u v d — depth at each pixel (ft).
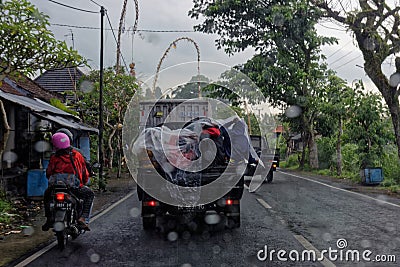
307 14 84.69
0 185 43.52
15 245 26.66
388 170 69.62
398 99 62.49
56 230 23.71
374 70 62.75
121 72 84.99
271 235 28.12
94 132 70.49
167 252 24.09
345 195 50.26
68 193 24.82
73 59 38.19
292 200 45.32
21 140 54.08
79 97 93.45
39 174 46.34
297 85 99.76
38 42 36.60
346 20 63.26
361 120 73.41
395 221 32.73
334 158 97.50
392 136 74.64
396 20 62.08
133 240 27.22
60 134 25.44
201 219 32.89
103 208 41.14
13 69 38.29
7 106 51.67
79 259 22.75
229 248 24.84
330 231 29.14
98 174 59.00
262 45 94.07
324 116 109.70
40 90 77.71
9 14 35.70
